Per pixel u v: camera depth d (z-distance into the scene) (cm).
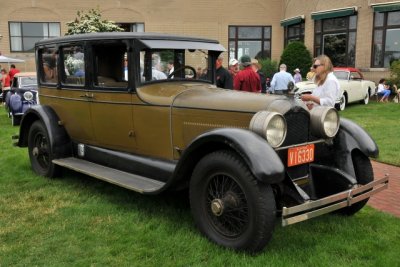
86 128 521
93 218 432
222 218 364
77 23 1420
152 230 403
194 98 420
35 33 2256
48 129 552
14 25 2228
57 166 562
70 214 443
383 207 472
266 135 347
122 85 470
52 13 2250
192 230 399
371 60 1817
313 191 411
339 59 1961
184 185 404
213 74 521
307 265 336
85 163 522
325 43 2012
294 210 327
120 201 483
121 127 475
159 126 439
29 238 387
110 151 497
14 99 1092
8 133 977
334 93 543
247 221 342
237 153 345
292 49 1970
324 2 1983
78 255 355
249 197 334
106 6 2284
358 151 422
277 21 2373
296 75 1616
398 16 1730
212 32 2358
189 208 457
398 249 364
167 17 2330
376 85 1800
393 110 1335
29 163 662
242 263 335
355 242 378
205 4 2338
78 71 518
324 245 371
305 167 405
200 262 341
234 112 386
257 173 318
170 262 342
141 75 455
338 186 411
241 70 731
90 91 500
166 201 480
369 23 1802
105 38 470
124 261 344
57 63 550
